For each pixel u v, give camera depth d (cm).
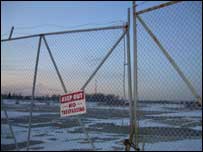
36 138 1148
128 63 455
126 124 1464
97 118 1805
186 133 904
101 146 959
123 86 464
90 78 498
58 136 1209
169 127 991
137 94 434
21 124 1691
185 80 381
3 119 1540
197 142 853
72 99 508
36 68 565
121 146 957
